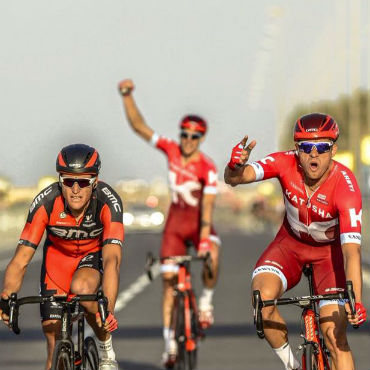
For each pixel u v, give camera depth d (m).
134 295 40.16
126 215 103.94
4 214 99.19
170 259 22.52
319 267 16.58
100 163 15.44
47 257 16.91
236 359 23.91
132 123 24.19
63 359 14.43
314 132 15.33
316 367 15.02
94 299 14.12
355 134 103.50
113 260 15.43
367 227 73.56
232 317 32.09
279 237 16.77
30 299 14.38
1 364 23.31
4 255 72.94
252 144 15.33
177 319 22.19
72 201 15.32
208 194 23.78
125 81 24.16
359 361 23.22
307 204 16.05
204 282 24.03
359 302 14.63
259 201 126.06
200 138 23.56
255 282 16.19
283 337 15.80
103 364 16.17
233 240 88.06
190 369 22.41
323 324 15.51
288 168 16.16
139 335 28.33
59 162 15.18
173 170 23.97
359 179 97.62
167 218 24.31
